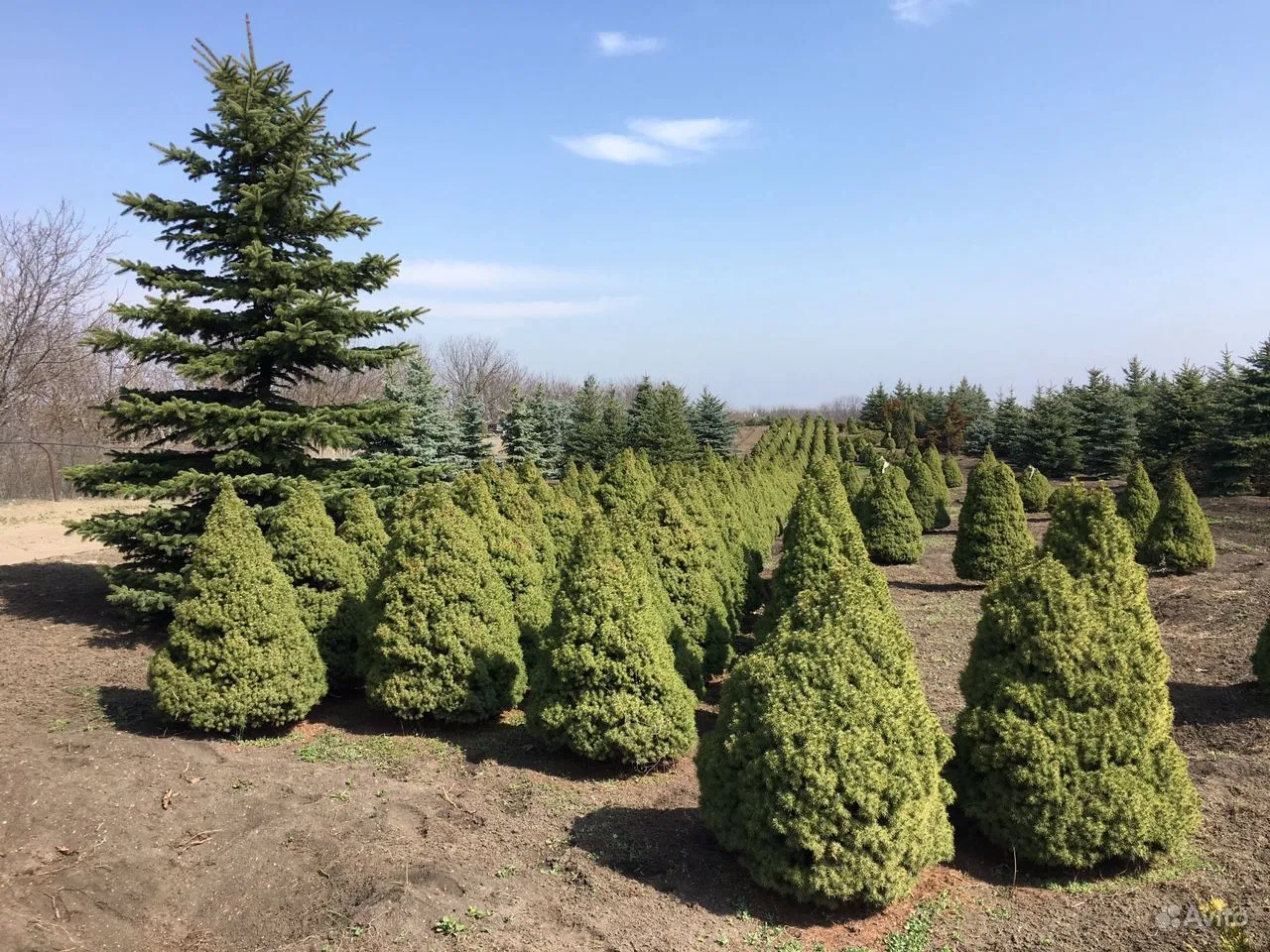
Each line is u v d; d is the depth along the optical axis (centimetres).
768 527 2056
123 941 467
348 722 838
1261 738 788
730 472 1847
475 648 794
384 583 810
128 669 956
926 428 5709
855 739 499
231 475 1120
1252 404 2686
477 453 2986
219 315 1120
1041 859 546
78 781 613
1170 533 1630
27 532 1925
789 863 499
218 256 1149
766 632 912
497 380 6438
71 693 856
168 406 1019
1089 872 555
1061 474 3766
